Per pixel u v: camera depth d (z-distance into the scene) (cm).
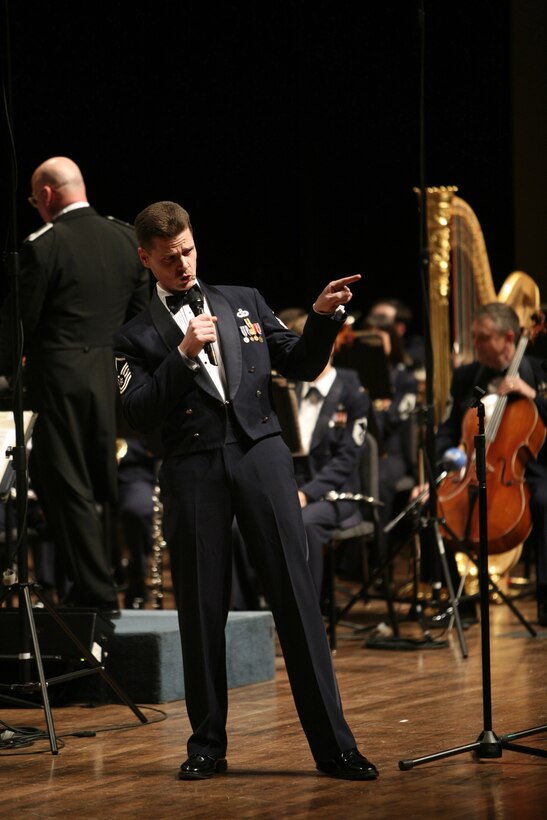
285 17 2022
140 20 1953
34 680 858
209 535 634
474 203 2023
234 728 764
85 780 644
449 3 1952
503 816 553
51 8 1884
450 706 809
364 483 1242
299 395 1193
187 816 570
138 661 859
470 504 1151
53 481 937
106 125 1975
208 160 2072
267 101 2059
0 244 1936
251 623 932
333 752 626
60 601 1300
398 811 567
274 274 2205
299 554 631
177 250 633
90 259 948
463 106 1989
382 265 2230
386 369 1338
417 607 1153
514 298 1377
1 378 988
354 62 2036
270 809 578
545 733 715
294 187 2128
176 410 644
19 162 1917
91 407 946
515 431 1152
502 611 1307
